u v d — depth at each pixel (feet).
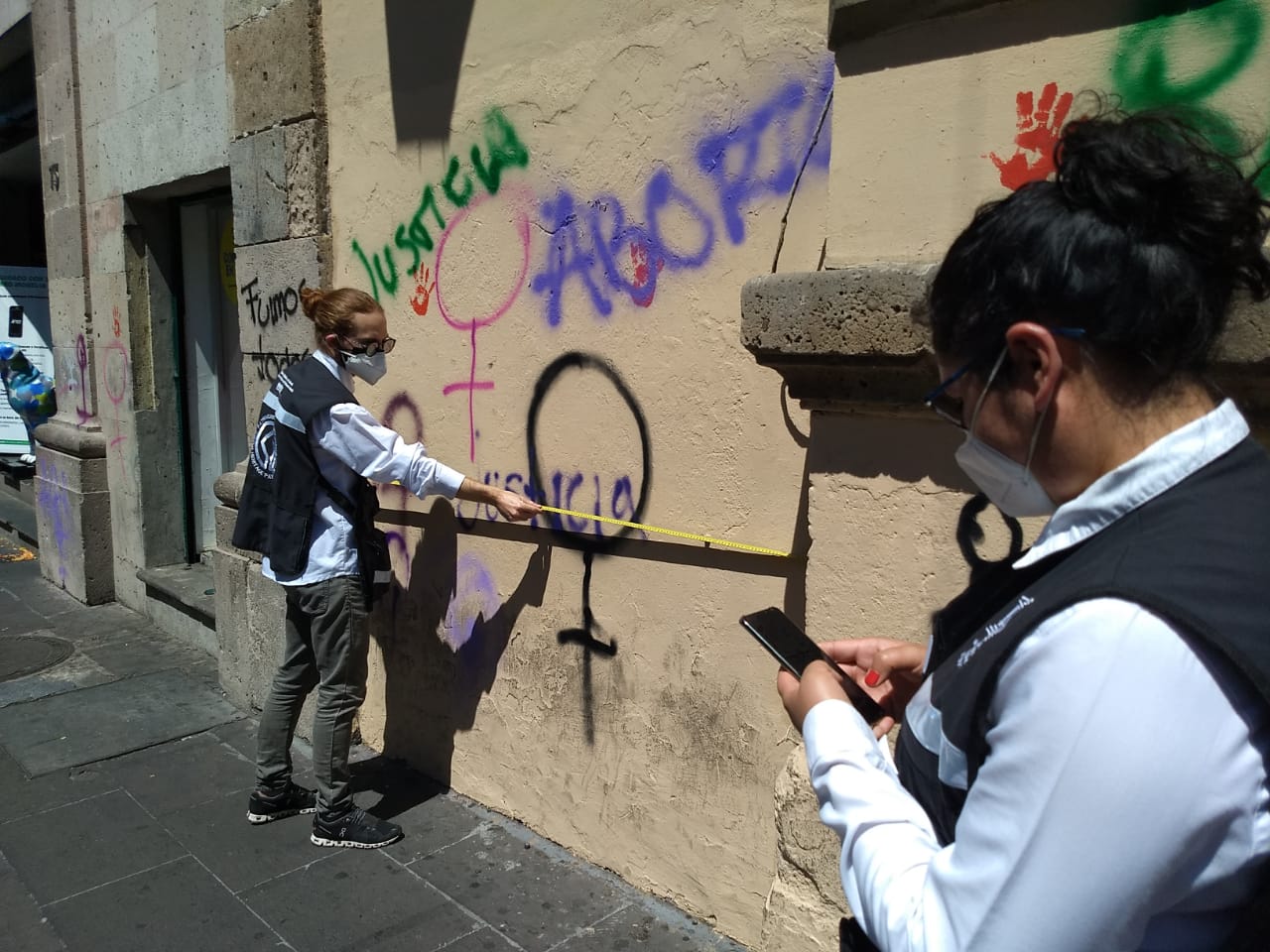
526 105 9.31
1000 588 3.38
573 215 9.03
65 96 17.94
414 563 11.40
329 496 9.71
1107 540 2.71
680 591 8.55
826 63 7.05
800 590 7.66
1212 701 2.34
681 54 7.97
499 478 10.21
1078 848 2.39
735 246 7.79
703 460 8.23
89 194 17.89
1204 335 2.70
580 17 8.71
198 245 17.70
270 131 12.30
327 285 12.00
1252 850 2.41
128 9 15.57
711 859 8.59
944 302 3.10
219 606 14.24
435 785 11.43
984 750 2.86
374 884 9.49
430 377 10.89
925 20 5.78
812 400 6.61
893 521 6.35
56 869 9.86
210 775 11.96
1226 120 4.59
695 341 8.18
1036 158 5.46
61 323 19.90
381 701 12.19
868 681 4.60
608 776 9.44
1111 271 2.66
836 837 6.93
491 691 10.61
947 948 2.66
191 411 18.13
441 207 10.42
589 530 9.27
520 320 9.73
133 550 18.40
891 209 6.07
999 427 3.07
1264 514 2.61
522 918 8.89
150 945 8.62
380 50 10.84
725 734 8.34
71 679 15.24
